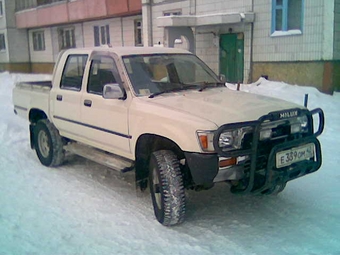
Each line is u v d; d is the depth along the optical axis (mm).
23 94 6477
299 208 4273
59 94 5402
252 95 4457
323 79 11359
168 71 4695
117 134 4430
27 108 6340
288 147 3670
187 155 3562
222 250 3443
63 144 5820
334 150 6293
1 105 11953
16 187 5059
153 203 4066
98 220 4070
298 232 3742
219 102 3998
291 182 5023
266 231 3785
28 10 25516
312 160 3953
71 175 5543
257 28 13008
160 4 16250
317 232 3723
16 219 4098
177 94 4352
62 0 22672
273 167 3576
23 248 3506
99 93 4738
